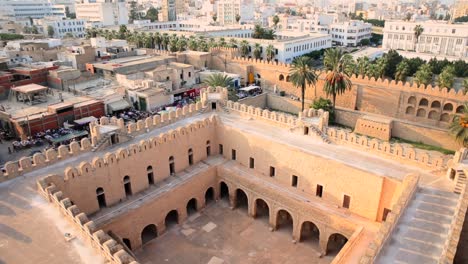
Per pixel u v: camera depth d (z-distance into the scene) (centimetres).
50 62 10362
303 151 4353
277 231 4641
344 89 7900
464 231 3531
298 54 13262
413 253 2820
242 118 5569
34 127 6838
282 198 4428
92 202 4031
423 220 3194
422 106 7669
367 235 3684
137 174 4434
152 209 4350
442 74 8400
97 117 7762
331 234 4094
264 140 4728
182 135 4900
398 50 14762
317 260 4122
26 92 7775
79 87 9162
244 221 4853
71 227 3088
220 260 4134
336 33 18625
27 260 2727
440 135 7000
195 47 12875
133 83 9031
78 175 3847
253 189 4734
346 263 3284
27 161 3928
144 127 5006
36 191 3612
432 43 14725
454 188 3591
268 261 4112
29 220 3170
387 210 3834
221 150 5475
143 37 14300
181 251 4281
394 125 7575
